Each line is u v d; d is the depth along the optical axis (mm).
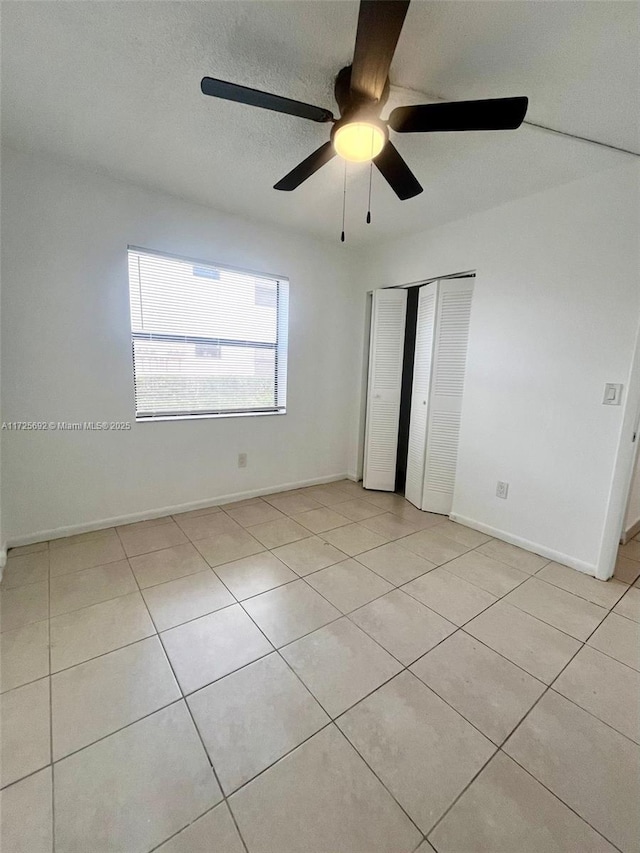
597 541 2125
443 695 1329
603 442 2080
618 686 1386
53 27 1222
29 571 2008
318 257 3285
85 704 1249
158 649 1498
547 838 928
